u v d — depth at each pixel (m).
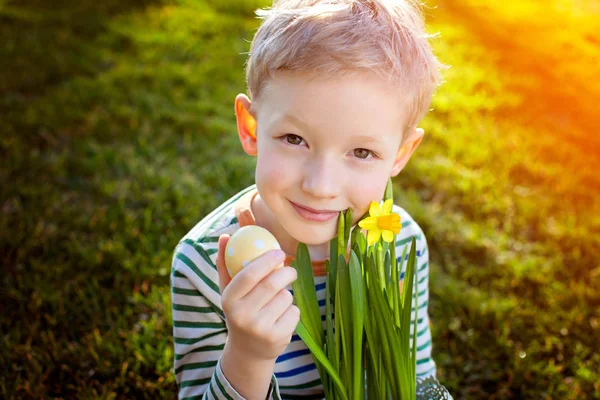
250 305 0.88
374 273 0.97
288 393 1.26
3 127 2.95
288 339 0.93
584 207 2.66
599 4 5.05
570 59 4.09
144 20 4.27
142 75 3.54
